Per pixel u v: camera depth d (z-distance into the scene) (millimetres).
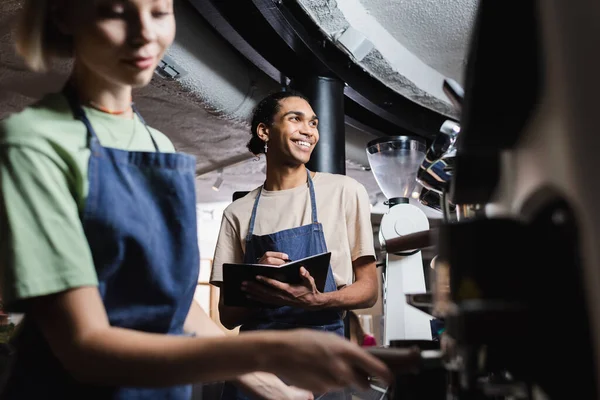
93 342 692
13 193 752
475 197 702
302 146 2125
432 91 4113
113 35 814
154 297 903
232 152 5000
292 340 652
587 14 509
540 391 580
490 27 583
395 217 1608
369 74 3760
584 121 500
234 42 3131
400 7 3467
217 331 1135
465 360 608
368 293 1930
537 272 536
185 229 926
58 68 3084
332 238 2020
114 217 841
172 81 3088
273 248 1998
